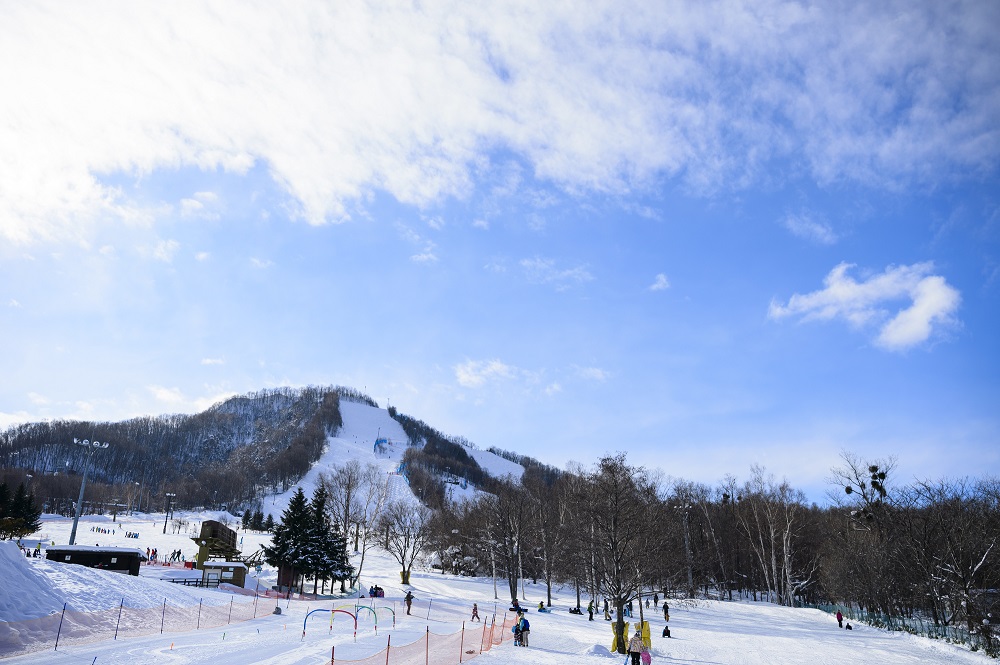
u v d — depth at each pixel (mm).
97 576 34875
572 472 79250
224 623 35812
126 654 24641
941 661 37188
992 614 48531
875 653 39750
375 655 28391
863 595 63625
